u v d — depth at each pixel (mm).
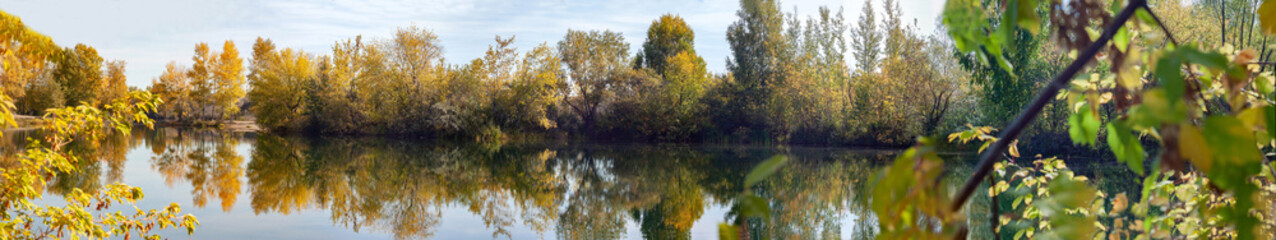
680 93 31281
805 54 29719
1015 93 16500
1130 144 625
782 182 14305
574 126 34750
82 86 44844
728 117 30531
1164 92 549
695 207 11414
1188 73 1146
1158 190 1744
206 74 49781
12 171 3881
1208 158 528
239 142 28531
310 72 38656
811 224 8758
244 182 14586
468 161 20797
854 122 27031
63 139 4207
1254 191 521
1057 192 748
